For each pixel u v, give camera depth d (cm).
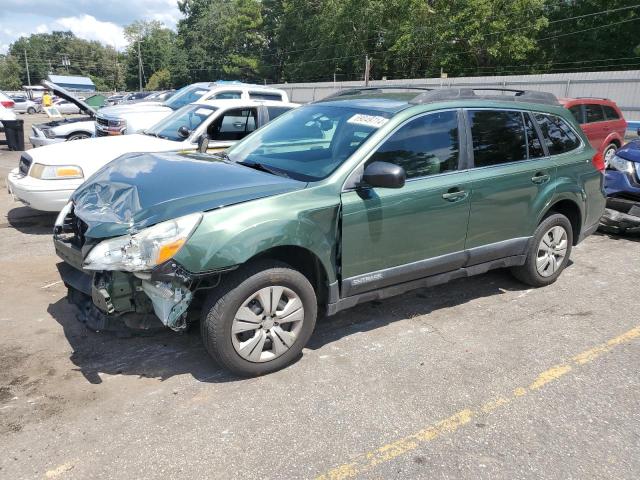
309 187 361
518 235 482
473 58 4222
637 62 3803
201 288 330
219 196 339
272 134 460
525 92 516
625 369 379
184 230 312
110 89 13750
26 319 430
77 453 280
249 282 333
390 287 406
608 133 1216
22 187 661
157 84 9975
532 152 489
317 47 5512
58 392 333
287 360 363
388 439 298
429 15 4184
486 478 270
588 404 335
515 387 352
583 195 531
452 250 433
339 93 525
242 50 7219
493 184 445
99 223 335
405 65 4703
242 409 321
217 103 837
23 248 617
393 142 395
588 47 3950
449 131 428
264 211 336
